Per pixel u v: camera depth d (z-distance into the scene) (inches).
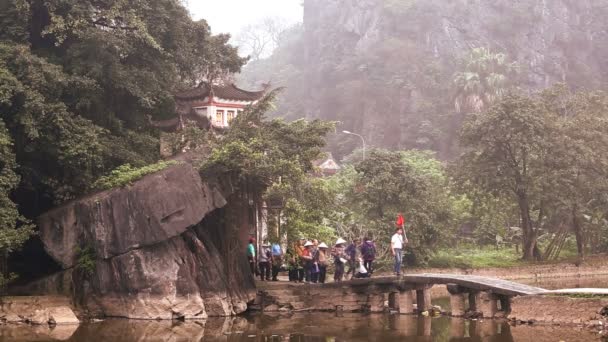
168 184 1016.9
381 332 890.7
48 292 1064.2
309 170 1187.9
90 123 1134.4
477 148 1924.2
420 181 1743.4
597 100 2041.1
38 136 1057.5
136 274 1014.4
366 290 1101.1
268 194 1110.4
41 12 1225.4
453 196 2110.0
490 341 782.5
